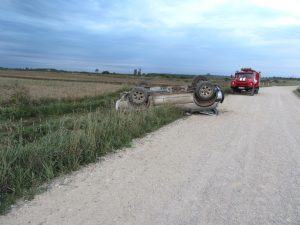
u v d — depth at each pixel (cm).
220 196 494
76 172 592
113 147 756
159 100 1356
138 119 1002
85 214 427
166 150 762
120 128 865
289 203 473
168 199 479
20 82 3762
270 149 798
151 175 584
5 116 1298
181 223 407
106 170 607
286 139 923
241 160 694
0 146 639
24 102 1727
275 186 541
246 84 2981
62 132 731
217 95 1396
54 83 3781
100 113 1112
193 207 453
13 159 563
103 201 468
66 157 622
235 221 414
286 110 1708
